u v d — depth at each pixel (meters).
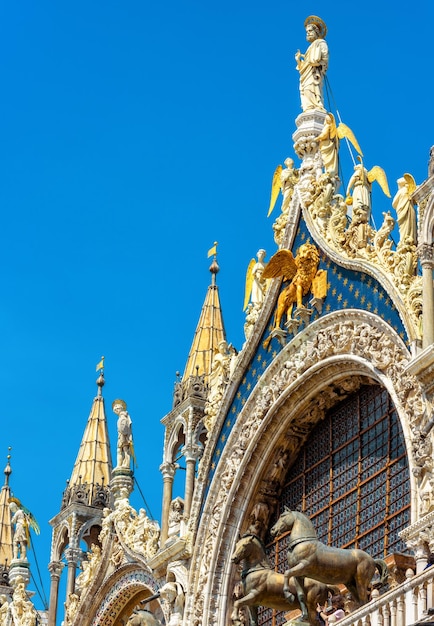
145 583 51.22
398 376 39.84
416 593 32.34
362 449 43.75
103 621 53.81
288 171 47.81
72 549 57.25
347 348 42.56
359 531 42.72
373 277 41.84
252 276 48.69
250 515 46.53
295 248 46.31
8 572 65.00
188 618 46.41
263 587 39.34
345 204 44.69
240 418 46.84
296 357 44.84
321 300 44.31
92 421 60.94
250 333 47.12
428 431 36.88
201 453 50.38
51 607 57.56
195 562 47.06
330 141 46.75
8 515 67.44
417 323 39.38
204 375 51.62
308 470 45.84
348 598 39.38
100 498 58.41
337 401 45.03
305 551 36.66
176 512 49.28
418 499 37.69
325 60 49.56
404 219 41.47
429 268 39.34
